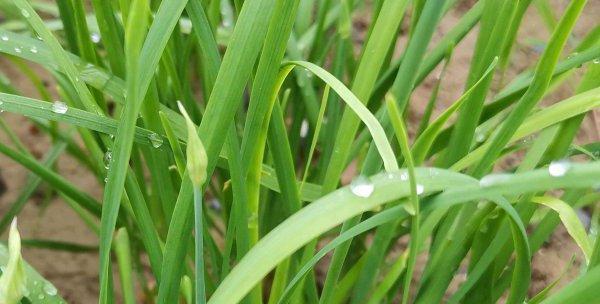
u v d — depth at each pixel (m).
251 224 0.29
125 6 0.28
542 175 0.21
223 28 0.43
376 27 0.28
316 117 0.38
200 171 0.21
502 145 0.27
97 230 0.41
